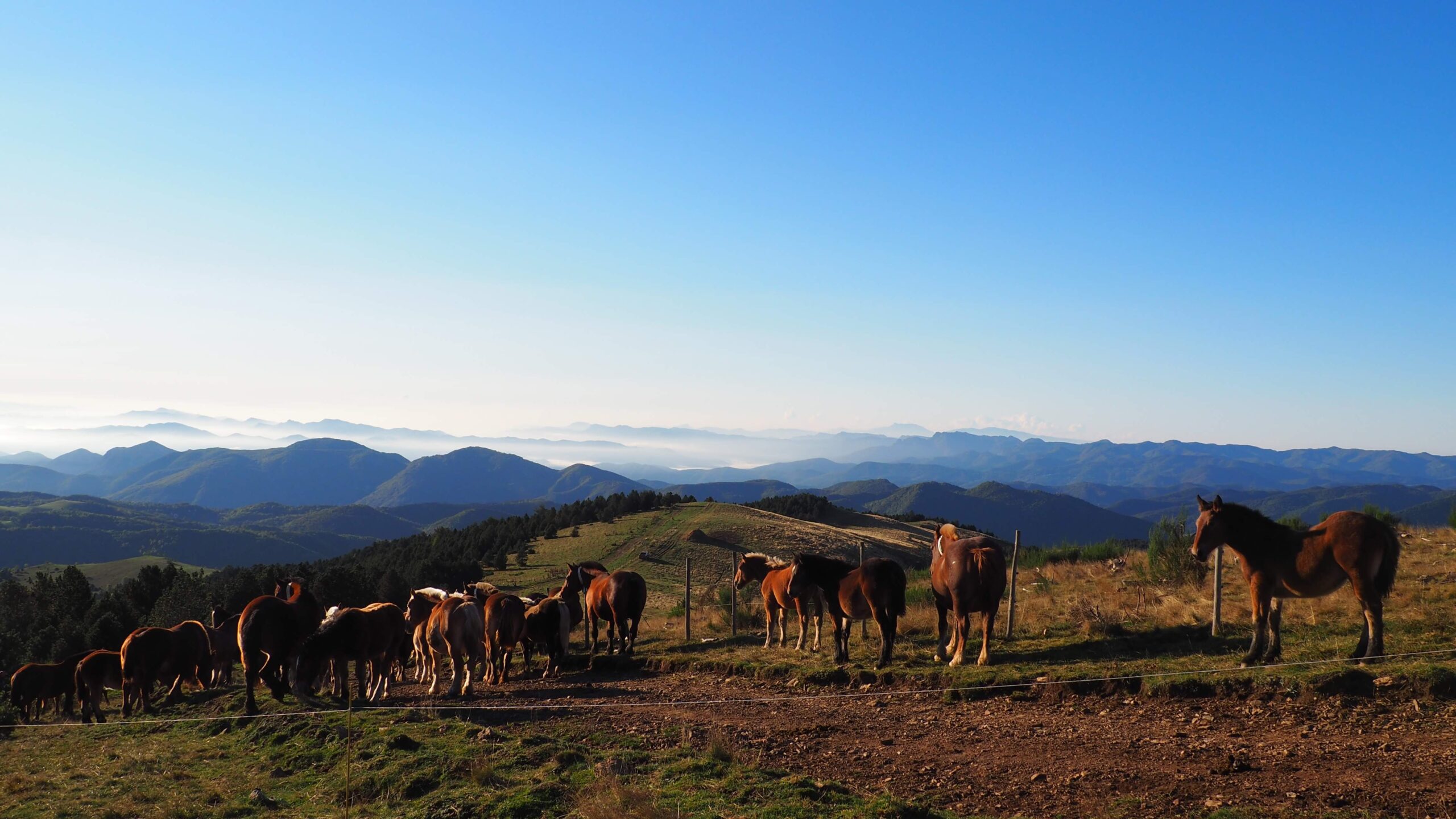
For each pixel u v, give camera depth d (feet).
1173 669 40.34
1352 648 39.60
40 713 69.56
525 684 58.70
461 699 52.65
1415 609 46.44
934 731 36.96
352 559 417.69
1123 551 87.10
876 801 26.78
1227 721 34.01
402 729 40.83
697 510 392.88
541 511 451.53
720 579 235.20
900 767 32.40
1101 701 38.73
